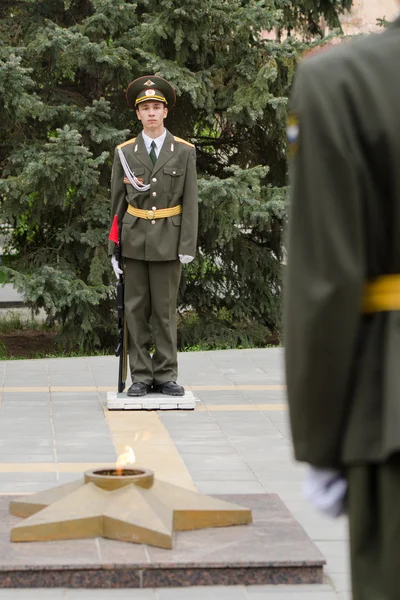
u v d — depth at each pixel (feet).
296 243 6.93
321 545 17.53
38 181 45.85
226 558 15.30
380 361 6.98
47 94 50.49
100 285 48.19
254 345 54.90
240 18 47.98
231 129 54.03
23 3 50.37
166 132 30.83
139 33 48.34
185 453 24.84
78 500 16.29
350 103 6.89
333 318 6.74
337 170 6.76
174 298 31.32
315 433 7.02
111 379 36.68
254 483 21.85
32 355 51.21
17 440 26.17
